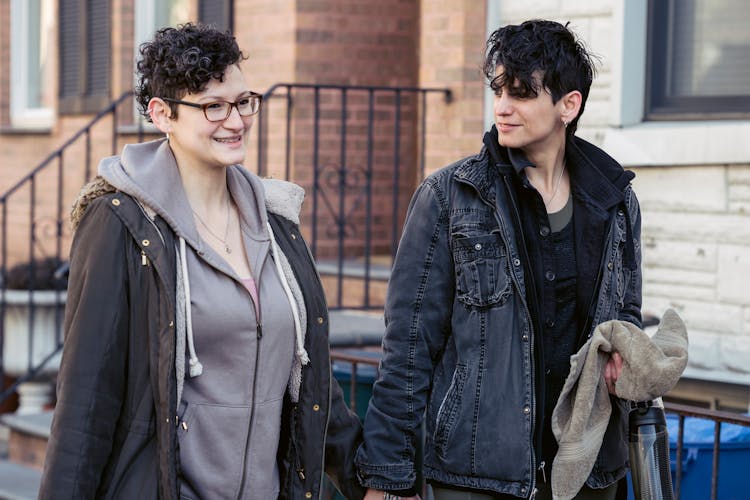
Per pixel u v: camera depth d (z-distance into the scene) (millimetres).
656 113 6773
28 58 13516
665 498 3426
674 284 6488
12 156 13375
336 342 6633
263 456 3234
